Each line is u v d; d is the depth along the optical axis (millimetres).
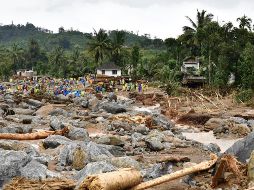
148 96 67938
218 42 78312
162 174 17844
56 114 44625
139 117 38469
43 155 21203
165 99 64188
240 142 18969
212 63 80188
